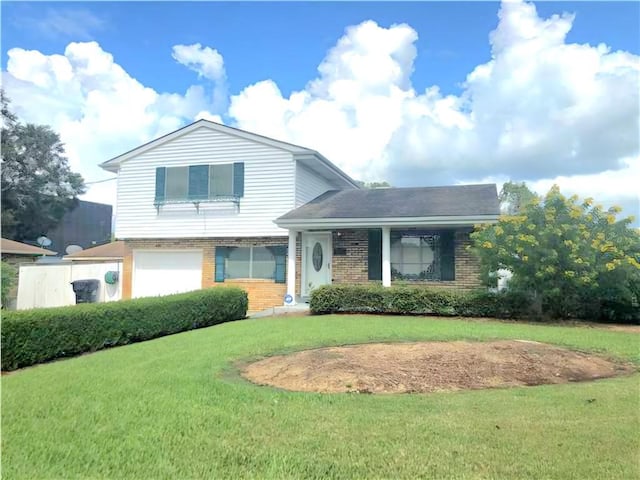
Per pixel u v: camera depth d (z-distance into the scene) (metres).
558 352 7.18
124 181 18.17
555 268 11.14
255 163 16.77
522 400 5.01
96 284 18.91
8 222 35.66
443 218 13.44
